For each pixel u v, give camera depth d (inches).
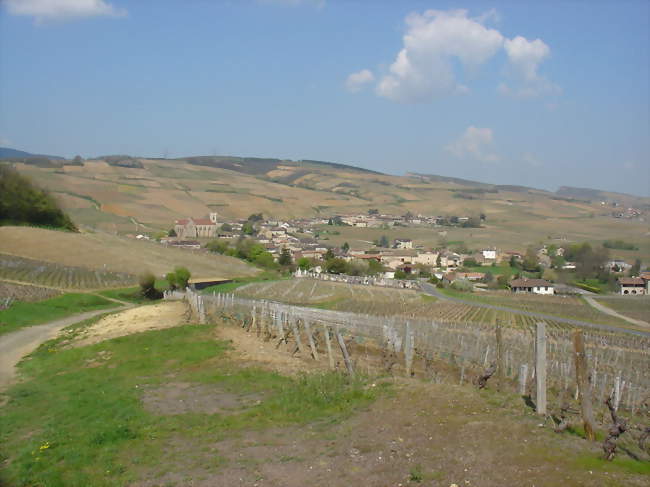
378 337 1043.9
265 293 3201.3
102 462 498.0
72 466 494.9
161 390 737.0
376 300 3336.6
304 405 610.5
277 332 1055.6
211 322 1266.0
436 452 435.8
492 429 467.8
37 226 3789.4
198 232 6879.9
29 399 768.9
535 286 4500.5
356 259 5856.3
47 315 1727.4
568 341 1738.4
